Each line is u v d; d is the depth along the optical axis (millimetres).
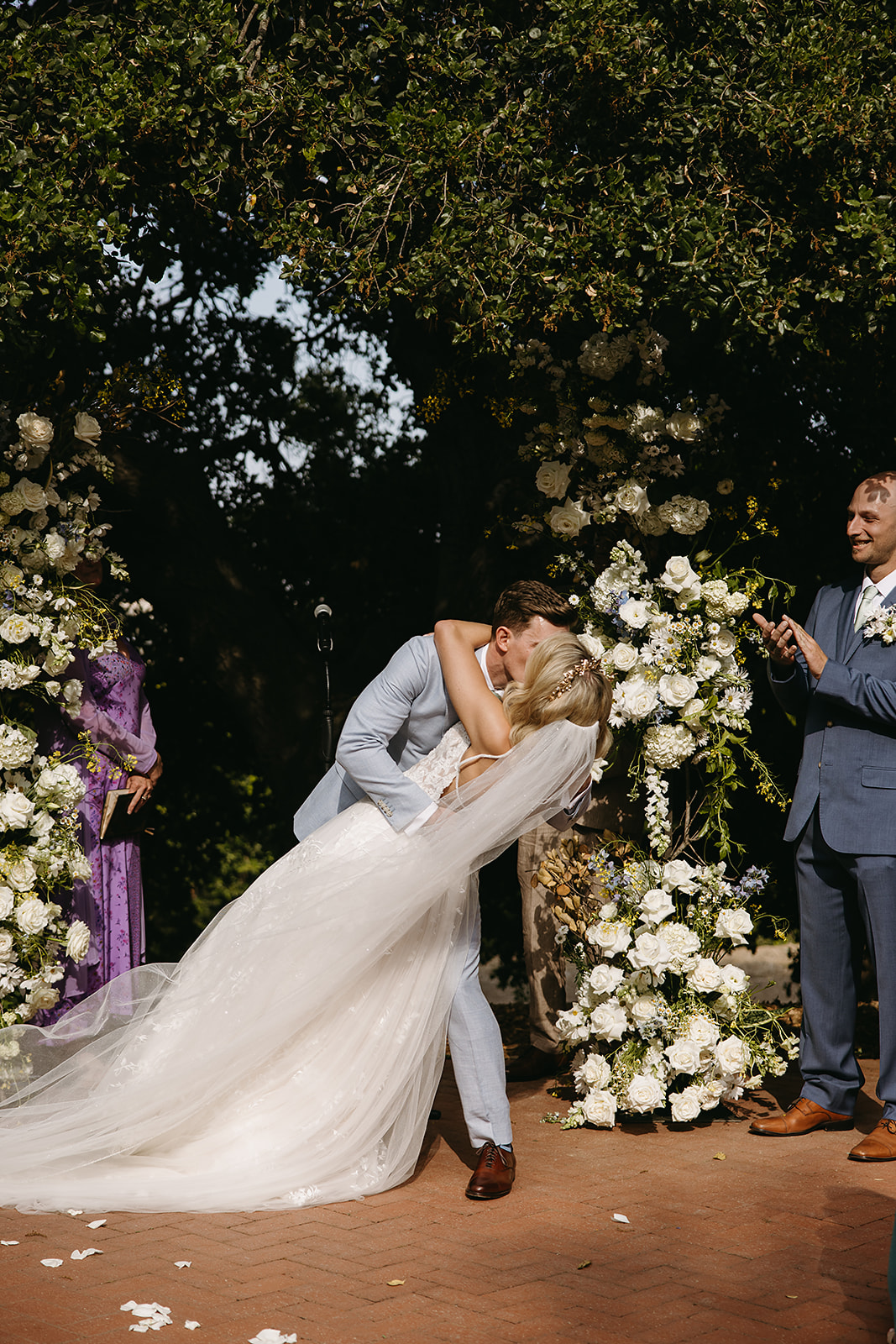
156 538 7227
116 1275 2889
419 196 3965
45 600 4422
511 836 3611
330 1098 3646
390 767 3631
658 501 4746
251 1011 3613
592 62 3832
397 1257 3021
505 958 9586
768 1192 3533
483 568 6703
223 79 3828
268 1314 2666
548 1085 4949
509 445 6688
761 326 3986
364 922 3574
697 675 4340
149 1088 3611
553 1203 3449
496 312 3928
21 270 3742
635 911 4402
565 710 3533
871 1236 3166
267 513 9109
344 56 4059
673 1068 4160
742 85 3980
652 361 4637
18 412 4527
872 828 3951
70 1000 4566
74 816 4496
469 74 4008
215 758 9297
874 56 4102
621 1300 2760
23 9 4113
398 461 8953
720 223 3896
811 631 4336
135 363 4875
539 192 4066
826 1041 4195
